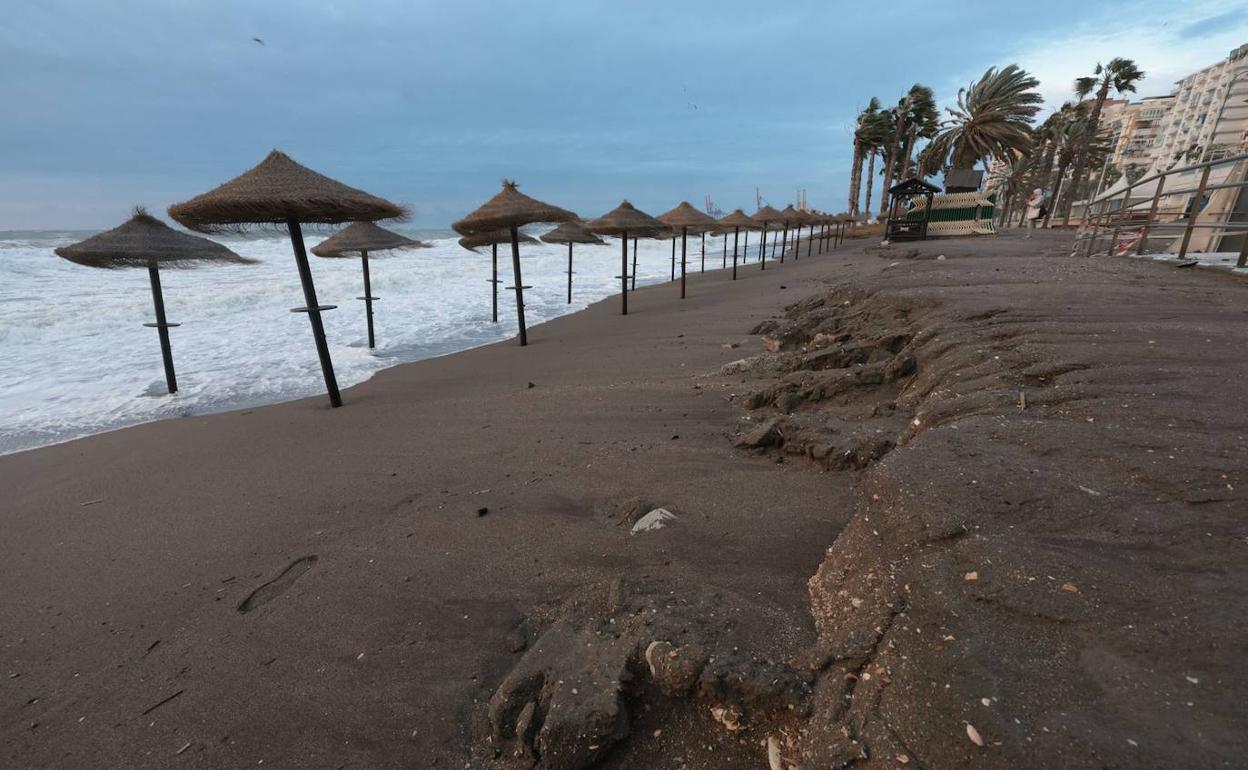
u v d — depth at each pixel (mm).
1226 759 1001
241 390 7121
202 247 6887
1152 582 1464
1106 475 2014
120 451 4852
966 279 7340
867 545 1989
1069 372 3189
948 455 2293
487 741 1722
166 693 2051
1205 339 3543
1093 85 40562
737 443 3832
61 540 3281
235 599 2586
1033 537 1716
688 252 40250
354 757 1721
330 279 17594
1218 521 1678
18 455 4949
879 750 1271
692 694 1660
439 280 20281
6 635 2453
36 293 14016
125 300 13062
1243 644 1227
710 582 2250
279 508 3510
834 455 3262
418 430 4914
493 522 3059
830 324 6707
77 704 2037
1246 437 2156
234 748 1796
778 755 1473
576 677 1755
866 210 53281
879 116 40719
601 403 5273
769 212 22703
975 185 23969
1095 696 1182
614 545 2684
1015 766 1085
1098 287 5777
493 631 2199
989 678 1279
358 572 2695
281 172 5320
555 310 14273
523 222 8680
